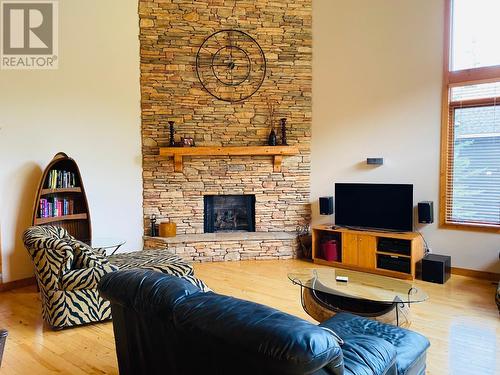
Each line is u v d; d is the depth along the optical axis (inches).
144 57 225.3
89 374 107.0
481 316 144.9
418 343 89.6
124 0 217.8
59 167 201.6
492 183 188.5
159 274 81.1
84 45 206.5
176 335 70.0
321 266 216.7
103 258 139.9
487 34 186.5
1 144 183.6
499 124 185.2
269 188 240.1
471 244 192.9
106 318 141.9
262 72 235.5
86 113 208.8
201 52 231.0
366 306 129.9
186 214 236.4
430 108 201.8
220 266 216.5
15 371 108.2
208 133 234.2
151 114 228.1
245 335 56.2
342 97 229.1
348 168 229.6
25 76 190.5
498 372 106.1
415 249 191.9
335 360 56.9
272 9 233.8
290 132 238.5
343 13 226.1
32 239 136.6
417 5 203.2
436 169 201.3
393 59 212.1
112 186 219.6
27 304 164.1
